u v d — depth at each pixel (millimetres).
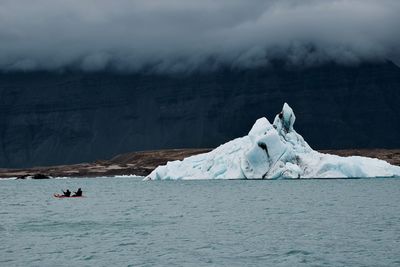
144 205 109938
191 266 49125
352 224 74062
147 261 51312
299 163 179750
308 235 64625
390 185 169000
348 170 177000
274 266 48906
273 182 189250
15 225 77938
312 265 49156
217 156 193000
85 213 94312
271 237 63531
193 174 199875
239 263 50156
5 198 140500
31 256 54094
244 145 188875
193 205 108250
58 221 82312
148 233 68062
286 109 183375
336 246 57188
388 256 52094
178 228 72500
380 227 70688
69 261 51719
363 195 128625
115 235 66750
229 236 64750
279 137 178500
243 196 130500
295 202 111188
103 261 51531
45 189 192375
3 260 52344
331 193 136000
